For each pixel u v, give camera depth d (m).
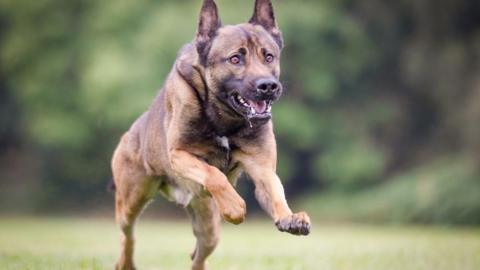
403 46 24.31
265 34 6.22
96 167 24.14
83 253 9.62
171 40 21.80
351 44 23.52
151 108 6.86
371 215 21.17
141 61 21.89
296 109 22.41
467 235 15.74
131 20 22.80
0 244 11.24
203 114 6.16
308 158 23.83
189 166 6.11
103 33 22.89
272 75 6.12
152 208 23.59
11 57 24.38
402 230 18.48
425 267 8.56
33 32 24.28
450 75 23.27
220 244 12.26
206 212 6.74
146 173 6.95
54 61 24.02
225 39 6.11
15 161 26.59
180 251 10.57
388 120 24.03
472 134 21.67
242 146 6.21
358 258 9.34
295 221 5.60
